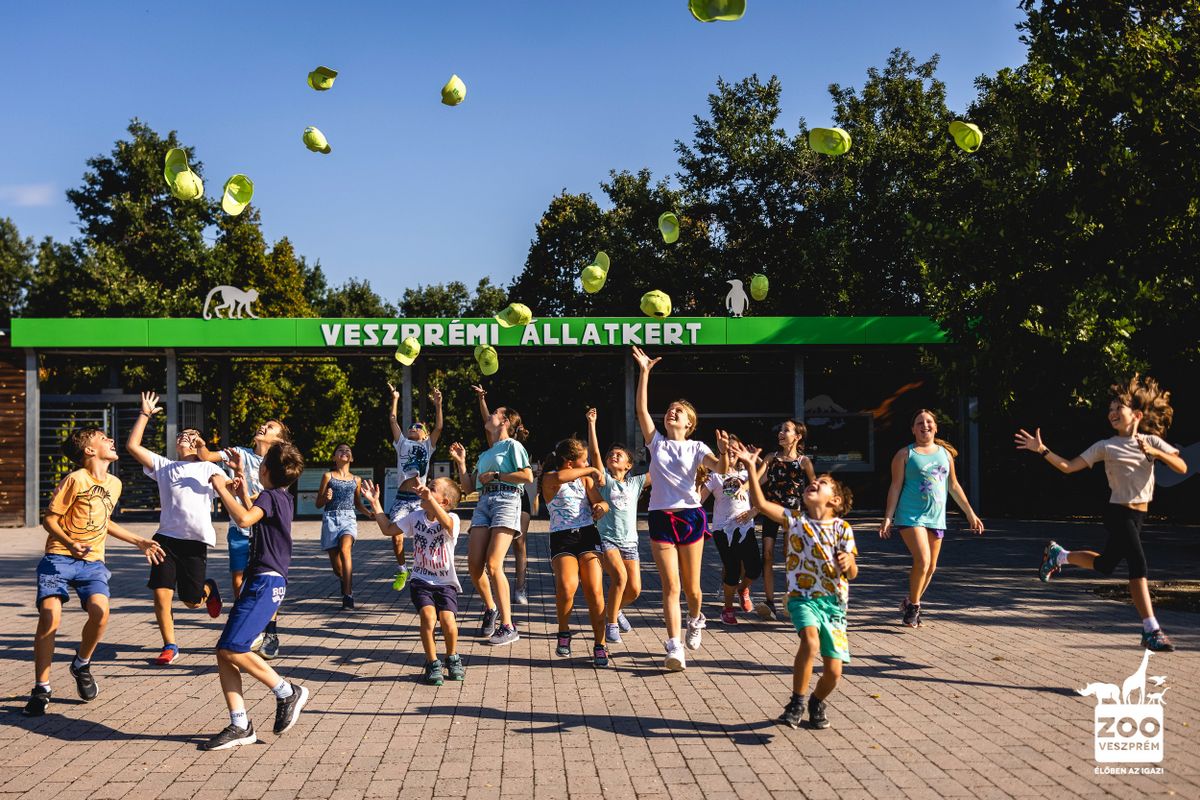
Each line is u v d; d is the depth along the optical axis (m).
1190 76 11.54
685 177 33.78
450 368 38.75
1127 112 11.77
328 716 5.77
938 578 11.75
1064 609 9.36
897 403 24.20
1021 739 5.14
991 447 23.20
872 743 5.10
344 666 7.14
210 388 32.75
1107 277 11.90
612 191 35.47
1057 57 12.20
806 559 5.38
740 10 4.44
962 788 4.39
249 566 5.51
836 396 24.33
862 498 24.16
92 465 6.28
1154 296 11.45
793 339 20.91
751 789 4.43
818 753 4.95
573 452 7.29
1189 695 5.94
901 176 29.78
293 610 9.77
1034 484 22.84
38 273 39.50
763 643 7.90
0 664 7.28
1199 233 11.64
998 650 7.42
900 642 7.78
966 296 13.48
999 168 15.59
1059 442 22.45
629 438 22.73
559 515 7.41
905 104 31.72
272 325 20.69
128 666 7.23
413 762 4.89
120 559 14.52
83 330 20.56
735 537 8.79
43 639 5.89
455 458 8.48
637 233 34.78
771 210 32.16
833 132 5.79
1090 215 12.23
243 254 35.34
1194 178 11.35
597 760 4.88
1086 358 11.90
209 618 9.41
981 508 22.20
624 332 20.80
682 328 20.80
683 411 7.25
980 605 9.65
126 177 38.47
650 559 14.21
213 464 7.72
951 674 6.64
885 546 15.86
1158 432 7.07
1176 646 7.41
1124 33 12.14
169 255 34.91
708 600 10.27
